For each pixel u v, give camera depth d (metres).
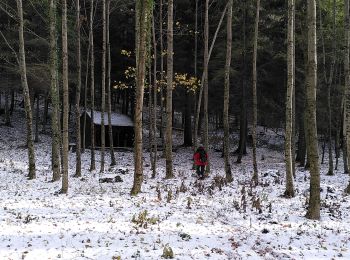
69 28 28.64
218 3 28.58
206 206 12.57
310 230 10.38
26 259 7.02
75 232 8.88
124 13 32.59
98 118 36.28
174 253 7.87
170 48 18.64
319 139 43.31
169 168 19.48
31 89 30.58
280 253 8.47
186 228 9.80
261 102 29.11
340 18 28.75
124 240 8.52
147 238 8.77
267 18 26.64
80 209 11.33
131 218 10.47
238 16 28.06
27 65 27.50
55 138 17.61
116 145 37.75
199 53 31.83
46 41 26.91
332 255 8.55
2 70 30.38
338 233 10.24
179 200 13.25
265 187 17.09
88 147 35.38
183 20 31.72
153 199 13.16
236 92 30.44
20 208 11.18
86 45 34.47
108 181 17.52
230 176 18.86
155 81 23.78
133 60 34.59
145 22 13.73
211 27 30.56
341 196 15.78
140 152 14.02
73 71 32.53
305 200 14.22
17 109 47.38
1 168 21.73
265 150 36.44
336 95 29.19
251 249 8.61
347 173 25.45
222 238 9.22
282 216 11.76
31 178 18.12
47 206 11.59
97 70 36.56
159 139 39.28
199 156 19.52
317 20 27.59
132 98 38.47
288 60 14.49
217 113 41.28
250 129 45.50
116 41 35.62
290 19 14.30
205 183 18.05
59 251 7.54
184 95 34.38
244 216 11.48
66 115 14.31
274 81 28.58
